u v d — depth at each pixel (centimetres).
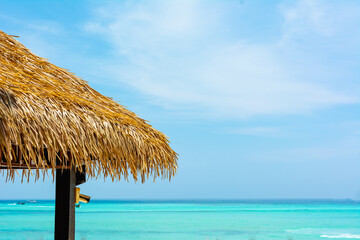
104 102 409
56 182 436
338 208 7238
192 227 3092
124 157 360
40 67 390
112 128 348
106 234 2558
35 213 4697
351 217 4484
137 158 372
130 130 371
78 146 307
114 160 365
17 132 259
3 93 258
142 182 388
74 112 315
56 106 300
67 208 429
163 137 435
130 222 3528
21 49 402
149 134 409
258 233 2703
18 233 2548
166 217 4256
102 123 338
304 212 5591
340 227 3186
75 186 446
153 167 398
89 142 316
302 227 3173
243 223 3534
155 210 6016
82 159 324
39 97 294
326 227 3184
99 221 3641
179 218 4100
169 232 2720
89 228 2958
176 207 7500
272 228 3080
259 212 5562
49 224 3181
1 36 394
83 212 5288
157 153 400
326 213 5353
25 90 283
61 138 292
